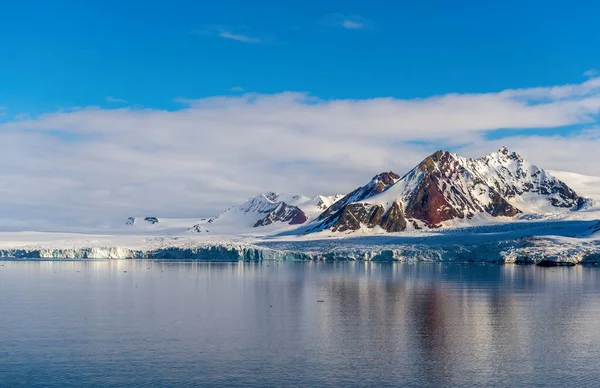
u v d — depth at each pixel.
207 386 64.06
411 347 80.00
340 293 138.50
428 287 152.12
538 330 90.88
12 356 75.38
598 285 156.50
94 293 140.00
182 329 91.62
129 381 65.56
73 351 77.81
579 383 65.44
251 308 113.25
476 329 91.75
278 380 66.00
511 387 64.25
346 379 66.50
